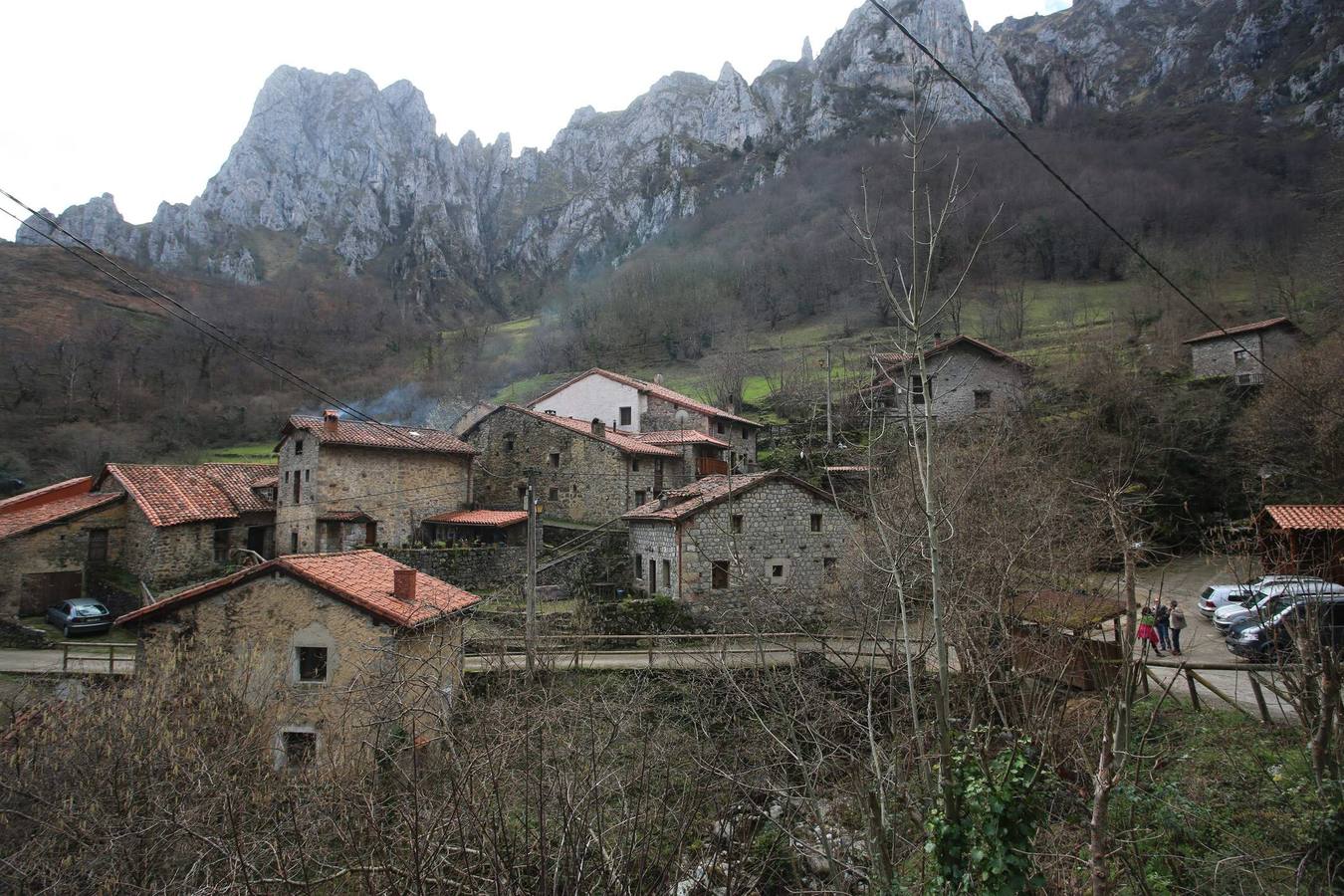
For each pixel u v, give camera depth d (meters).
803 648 15.45
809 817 7.63
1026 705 8.35
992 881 5.35
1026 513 13.02
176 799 7.75
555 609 22.16
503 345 82.12
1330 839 7.54
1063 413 30.30
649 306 71.69
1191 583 22.19
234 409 55.62
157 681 10.55
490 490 33.81
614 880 6.12
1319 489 22.20
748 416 45.62
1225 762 9.90
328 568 13.24
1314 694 8.66
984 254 65.12
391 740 8.20
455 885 6.03
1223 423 28.22
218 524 26.84
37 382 52.44
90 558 24.50
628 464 31.55
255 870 6.23
